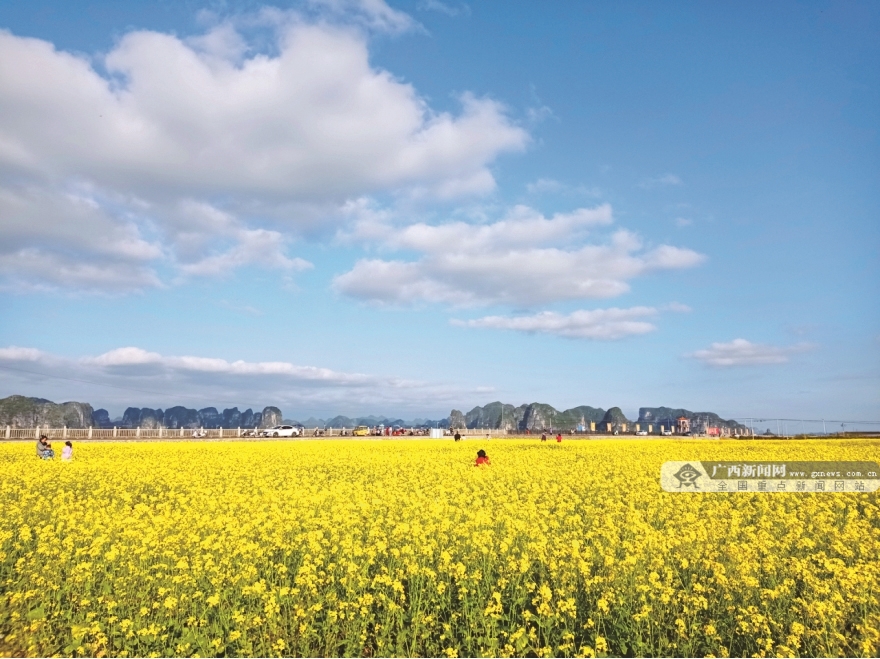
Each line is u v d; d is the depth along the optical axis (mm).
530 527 12797
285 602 9469
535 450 41188
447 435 84500
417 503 15211
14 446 41938
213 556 11164
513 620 9117
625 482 21500
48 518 15148
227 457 31422
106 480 21500
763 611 9016
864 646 7930
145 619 9414
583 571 9781
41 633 9062
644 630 8664
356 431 82500
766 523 13500
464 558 10977
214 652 8484
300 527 13227
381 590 9914
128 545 11820
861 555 11570
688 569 10695
